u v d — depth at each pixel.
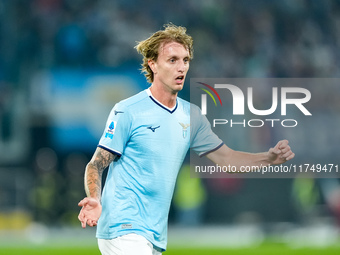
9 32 88.44
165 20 96.94
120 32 91.75
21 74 85.81
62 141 78.94
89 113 79.81
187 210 75.38
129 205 17.19
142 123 17.44
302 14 102.56
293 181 76.69
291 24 101.25
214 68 94.06
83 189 75.06
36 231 71.31
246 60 96.31
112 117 17.47
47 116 79.25
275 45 99.19
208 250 45.44
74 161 77.19
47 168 77.31
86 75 81.44
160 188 17.47
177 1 98.38
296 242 54.84
